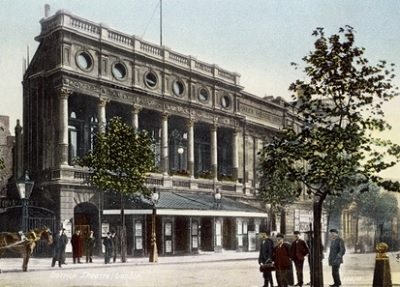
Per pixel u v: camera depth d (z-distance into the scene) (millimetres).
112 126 38312
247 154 56531
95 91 42000
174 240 41594
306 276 26500
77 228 39562
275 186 52031
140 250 40094
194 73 49875
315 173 18297
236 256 40938
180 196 45969
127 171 37344
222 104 53469
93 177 37531
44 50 41562
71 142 42688
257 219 51781
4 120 42656
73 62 40812
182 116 48906
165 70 47438
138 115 47875
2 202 40031
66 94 40125
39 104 41938
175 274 26344
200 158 53906
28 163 42000
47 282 22688
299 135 18828
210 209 43375
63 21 40062
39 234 28875
